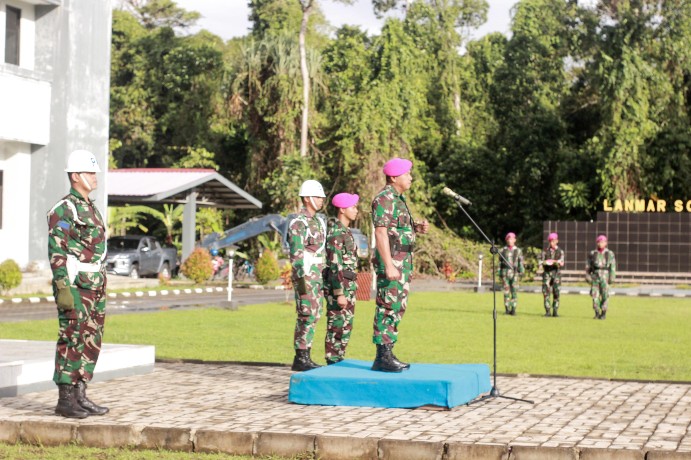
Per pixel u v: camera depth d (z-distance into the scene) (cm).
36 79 2997
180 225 4938
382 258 1002
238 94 5241
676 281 4425
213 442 822
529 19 5700
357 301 2977
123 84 6309
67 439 852
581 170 5122
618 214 4494
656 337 1905
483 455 771
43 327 1869
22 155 3050
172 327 1950
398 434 825
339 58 5378
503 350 1609
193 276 3534
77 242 910
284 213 4950
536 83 5609
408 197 5081
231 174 5838
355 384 970
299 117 5200
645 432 848
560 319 2392
